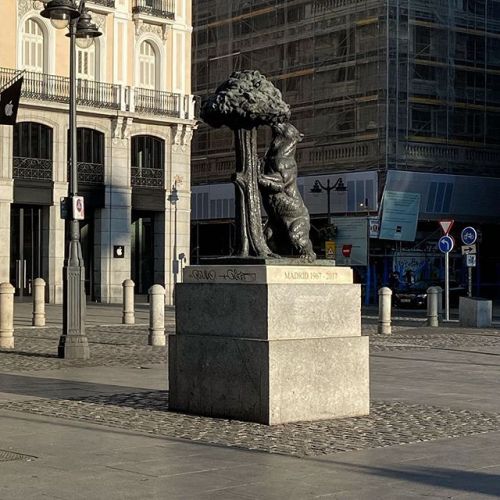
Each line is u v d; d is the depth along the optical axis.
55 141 45.44
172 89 50.06
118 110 47.16
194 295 11.52
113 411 11.80
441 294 49.97
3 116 37.34
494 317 40.50
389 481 8.05
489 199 58.97
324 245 55.75
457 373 17.11
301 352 10.97
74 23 19.73
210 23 65.50
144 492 7.51
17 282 45.34
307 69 59.00
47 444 9.54
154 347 21.84
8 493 7.43
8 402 12.62
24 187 44.38
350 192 56.25
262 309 10.84
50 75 45.22
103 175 47.09
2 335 21.28
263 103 11.38
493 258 60.44
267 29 61.59
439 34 56.09
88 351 19.31
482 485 7.95
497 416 11.91
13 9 44.22
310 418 11.09
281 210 11.66
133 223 51.12
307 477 8.13
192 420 11.07
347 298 11.55
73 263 19.34
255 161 11.62
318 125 58.34
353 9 56.12
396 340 25.14
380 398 13.55
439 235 57.53
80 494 7.42
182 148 50.16
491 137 58.69
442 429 10.82
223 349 11.16
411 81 55.12
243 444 9.60
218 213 66.38
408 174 55.09
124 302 30.47
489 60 58.34
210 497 7.37
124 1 48.12
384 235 54.81
